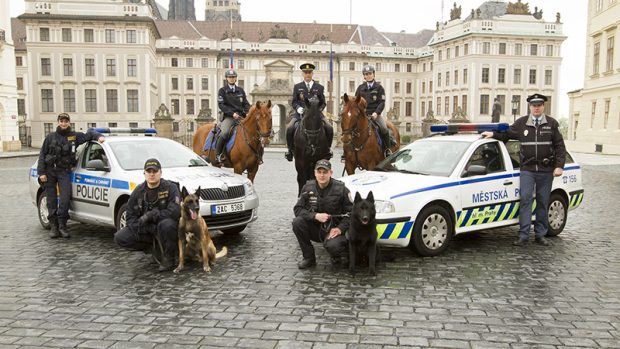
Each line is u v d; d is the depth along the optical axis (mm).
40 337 5555
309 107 10977
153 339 5480
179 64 94875
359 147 11438
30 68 65812
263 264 8391
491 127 9914
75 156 10562
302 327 5777
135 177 9430
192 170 10000
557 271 7957
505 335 5566
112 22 66188
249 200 9766
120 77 67312
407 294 6871
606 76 43812
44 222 11391
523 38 83312
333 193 8141
